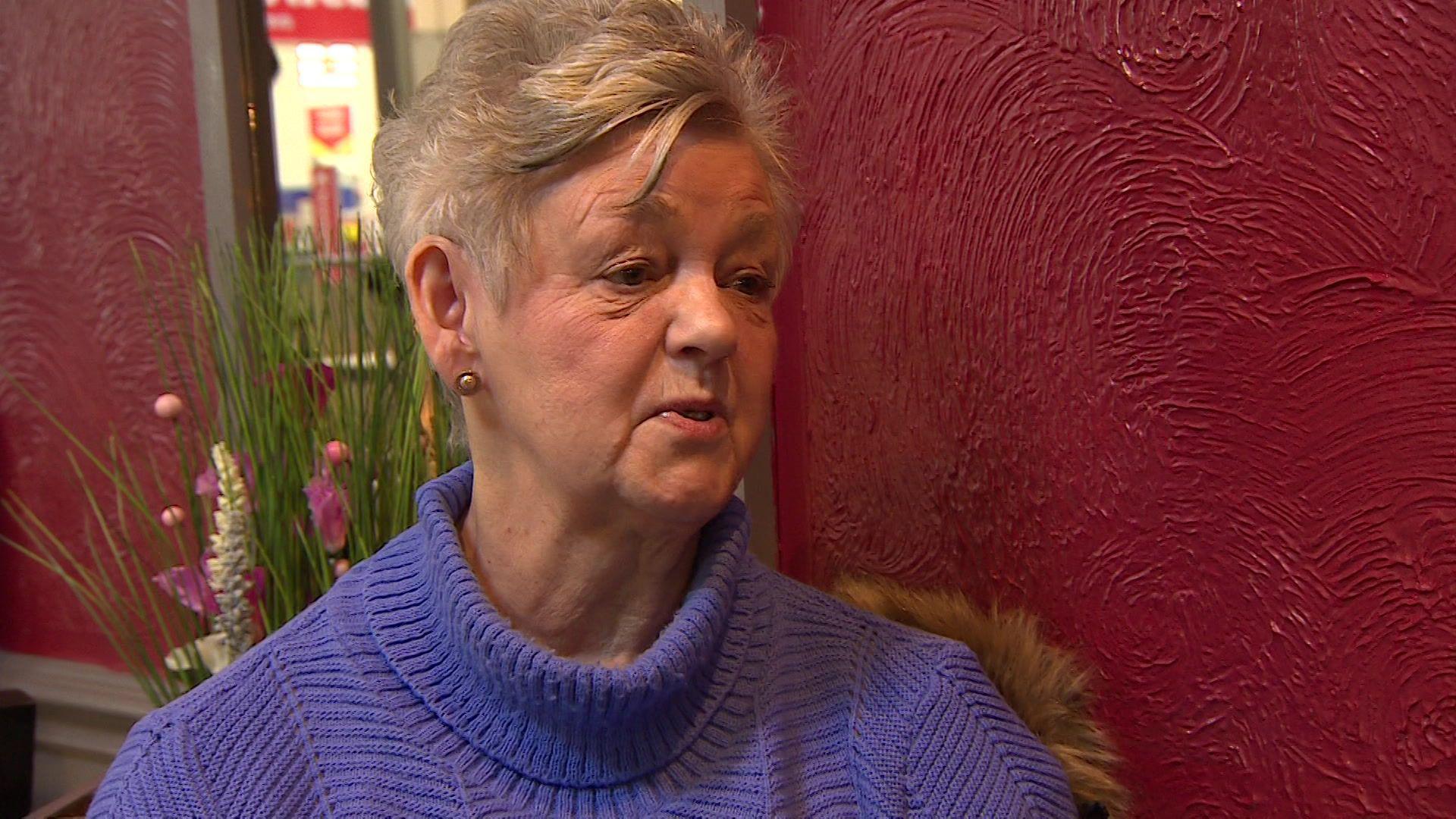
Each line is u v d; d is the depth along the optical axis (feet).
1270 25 2.77
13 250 5.08
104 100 4.75
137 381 4.86
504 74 2.24
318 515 3.39
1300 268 2.81
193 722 2.34
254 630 3.47
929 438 3.39
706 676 2.45
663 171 2.16
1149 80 2.92
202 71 4.47
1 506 5.31
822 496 3.62
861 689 2.59
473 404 2.43
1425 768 2.79
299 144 4.91
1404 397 2.72
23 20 4.87
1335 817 2.91
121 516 4.14
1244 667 2.99
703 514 2.27
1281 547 2.91
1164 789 3.13
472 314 2.35
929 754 2.52
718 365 2.25
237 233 4.51
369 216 4.00
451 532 2.42
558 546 2.39
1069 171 3.06
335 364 3.62
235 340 3.92
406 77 5.10
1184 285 2.95
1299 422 2.85
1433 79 2.61
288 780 2.30
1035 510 3.23
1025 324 3.18
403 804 2.27
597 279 2.20
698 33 2.30
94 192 4.84
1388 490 2.77
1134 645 3.13
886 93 3.31
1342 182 2.74
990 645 2.89
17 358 5.16
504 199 2.21
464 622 2.27
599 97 2.13
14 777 4.67
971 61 3.16
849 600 3.14
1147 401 3.04
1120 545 3.12
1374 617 2.81
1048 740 2.78
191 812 2.24
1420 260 2.67
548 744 2.31
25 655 5.33
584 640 2.51
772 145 2.47
